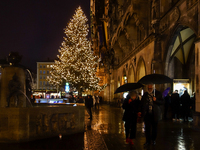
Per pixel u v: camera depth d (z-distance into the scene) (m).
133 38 25.31
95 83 39.53
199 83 10.86
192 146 7.27
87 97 15.64
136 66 23.81
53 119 8.80
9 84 9.02
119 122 13.90
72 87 39.94
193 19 12.02
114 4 33.16
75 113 9.66
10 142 7.54
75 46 37.09
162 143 7.71
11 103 8.98
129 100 7.76
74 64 36.31
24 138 7.66
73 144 7.50
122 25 26.69
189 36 16.89
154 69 17.03
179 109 15.68
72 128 9.54
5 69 9.41
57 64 37.34
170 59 17.52
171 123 13.05
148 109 7.18
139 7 20.48
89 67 36.75
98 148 7.01
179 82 17.02
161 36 16.95
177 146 7.27
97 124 12.95
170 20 15.24
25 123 7.68
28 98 10.60
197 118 10.67
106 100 47.25
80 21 38.03
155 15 17.75
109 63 42.19
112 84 38.91
